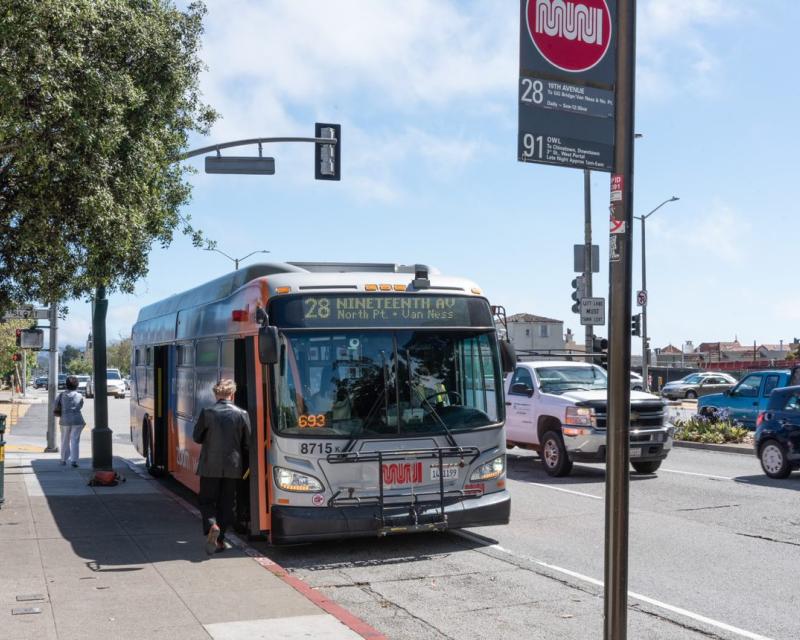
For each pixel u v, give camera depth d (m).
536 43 4.61
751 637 6.94
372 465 9.75
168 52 14.93
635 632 7.06
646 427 15.90
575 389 17.38
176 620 6.99
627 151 4.63
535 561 9.65
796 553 9.93
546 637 6.92
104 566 8.95
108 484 15.34
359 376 9.93
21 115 12.17
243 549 9.91
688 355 118.25
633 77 4.65
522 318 97.50
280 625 6.87
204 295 13.37
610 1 4.82
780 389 16.08
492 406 10.45
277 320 9.87
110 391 63.53
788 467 15.66
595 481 16.03
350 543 10.64
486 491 10.23
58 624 6.84
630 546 10.31
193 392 13.47
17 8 11.77
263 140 18.94
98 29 13.18
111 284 16.27
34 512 12.37
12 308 15.46
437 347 10.29
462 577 8.95
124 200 14.01
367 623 7.32
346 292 10.09
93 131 12.70
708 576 8.91
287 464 9.59
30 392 87.19
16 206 13.39
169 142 16.31
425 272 10.48
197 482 12.88
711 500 13.52
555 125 4.62
